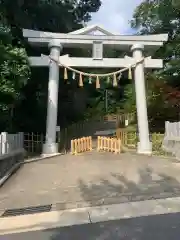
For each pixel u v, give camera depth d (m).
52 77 17.23
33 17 19.70
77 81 24.58
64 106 26.88
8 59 12.01
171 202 6.78
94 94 36.81
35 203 7.17
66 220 5.83
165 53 21.42
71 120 29.75
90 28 17.53
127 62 17.72
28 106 20.31
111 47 18.33
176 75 20.56
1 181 9.13
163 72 20.94
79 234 5.04
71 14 22.67
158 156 15.12
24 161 13.33
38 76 19.94
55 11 19.75
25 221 5.93
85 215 6.09
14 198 7.68
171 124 15.95
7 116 15.19
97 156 15.52
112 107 40.12
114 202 6.96
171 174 10.12
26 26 18.50
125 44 17.81
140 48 17.67
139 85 17.55
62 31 22.11
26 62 12.78
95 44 17.64
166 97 19.36
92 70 23.66
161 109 20.98
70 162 13.53
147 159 13.98
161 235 4.80
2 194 8.10
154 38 17.81
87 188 8.45
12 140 12.35
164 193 7.62
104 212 6.23
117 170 11.13
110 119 36.66
